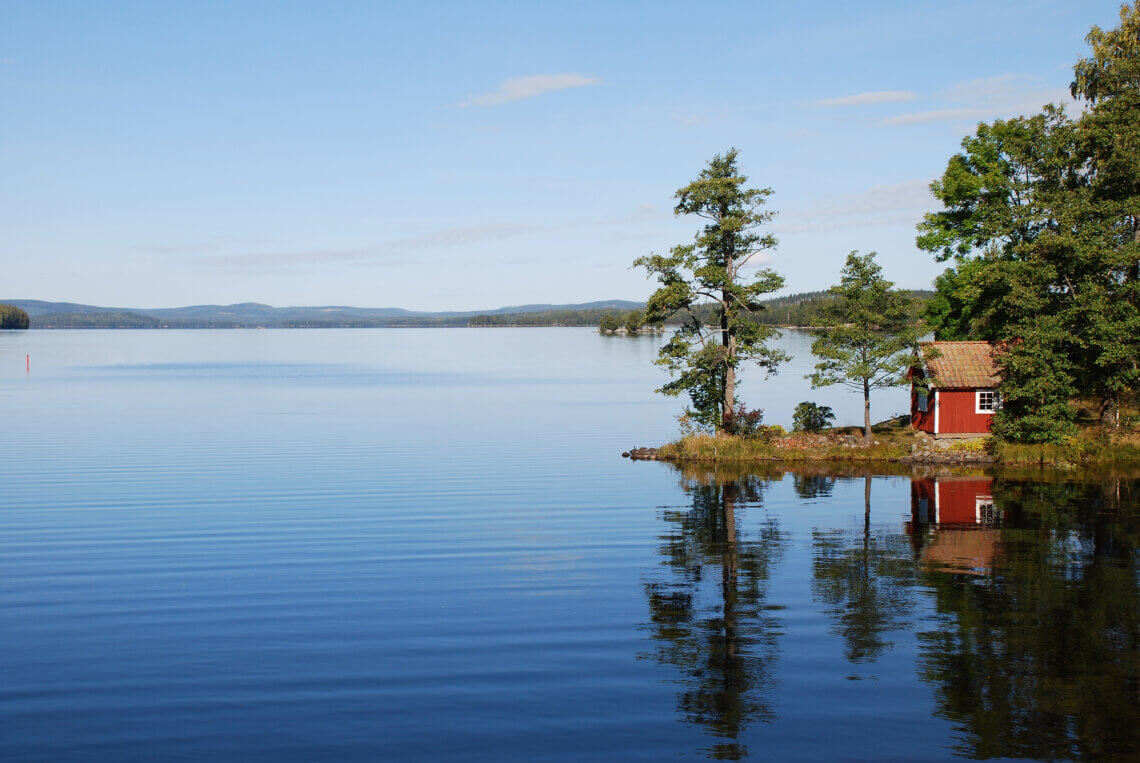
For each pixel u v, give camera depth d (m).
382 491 33.62
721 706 14.80
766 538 26.16
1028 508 29.78
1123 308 37.91
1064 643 17.30
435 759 13.20
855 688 15.43
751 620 18.89
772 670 16.22
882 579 21.72
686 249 41.88
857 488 34.22
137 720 14.46
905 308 42.62
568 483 35.50
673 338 44.22
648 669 16.36
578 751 13.40
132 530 27.20
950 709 14.58
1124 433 40.69
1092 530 26.44
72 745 13.65
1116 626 18.17
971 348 45.69
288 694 15.39
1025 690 15.23
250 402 70.25
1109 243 39.25
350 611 19.69
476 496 32.75
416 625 18.78
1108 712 14.37
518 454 43.28
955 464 39.50
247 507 30.53
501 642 17.77
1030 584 21.09
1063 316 38.81
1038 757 13.04
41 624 18.84
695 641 17.73
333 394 77.88
